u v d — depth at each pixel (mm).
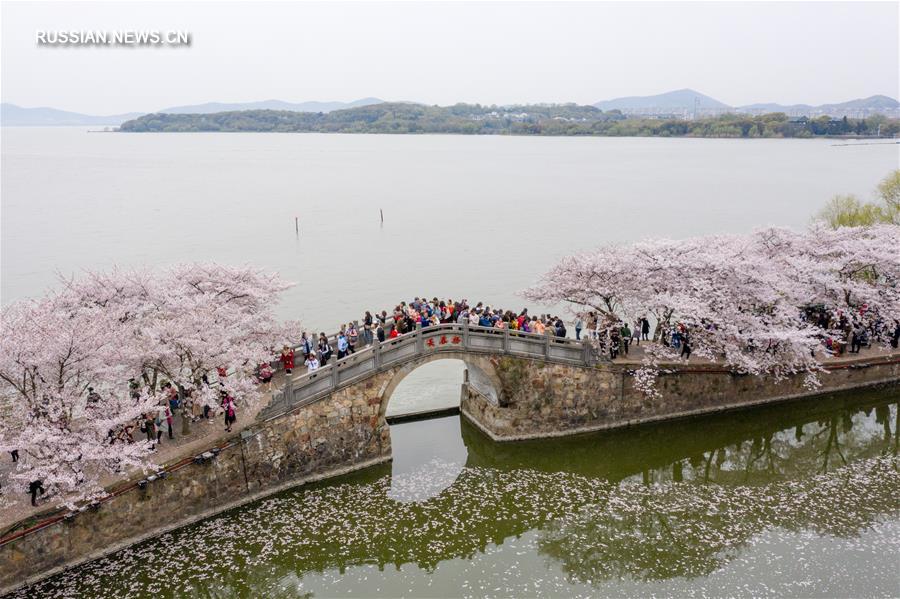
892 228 50875
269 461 32688
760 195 144500
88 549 27609
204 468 30578
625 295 40188
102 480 28312
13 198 142625
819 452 38125
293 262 84875
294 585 26797
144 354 29625
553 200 143000
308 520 30844
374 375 35031
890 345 47375
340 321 61312
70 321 29938
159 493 29328
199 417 33781
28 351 27047
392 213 126875
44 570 26594
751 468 36312
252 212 128000
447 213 126438
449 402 45531
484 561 28062
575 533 30016
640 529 30188
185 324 31500
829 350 44656
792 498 32688
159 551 28406
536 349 37906
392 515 31359
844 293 45125
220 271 37094
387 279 76500
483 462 36969
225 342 32500
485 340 36969
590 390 39375
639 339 43719
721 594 25422
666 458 37656
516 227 109375
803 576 26266
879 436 40000
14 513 26328
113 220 114750
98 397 29719
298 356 38875
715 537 29328
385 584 26734
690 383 41094
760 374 42000
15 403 28375
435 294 70375
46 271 75562
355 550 28844
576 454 37969
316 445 34094
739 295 40844
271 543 29141
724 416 41688
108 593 25984
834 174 189750
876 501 32219
